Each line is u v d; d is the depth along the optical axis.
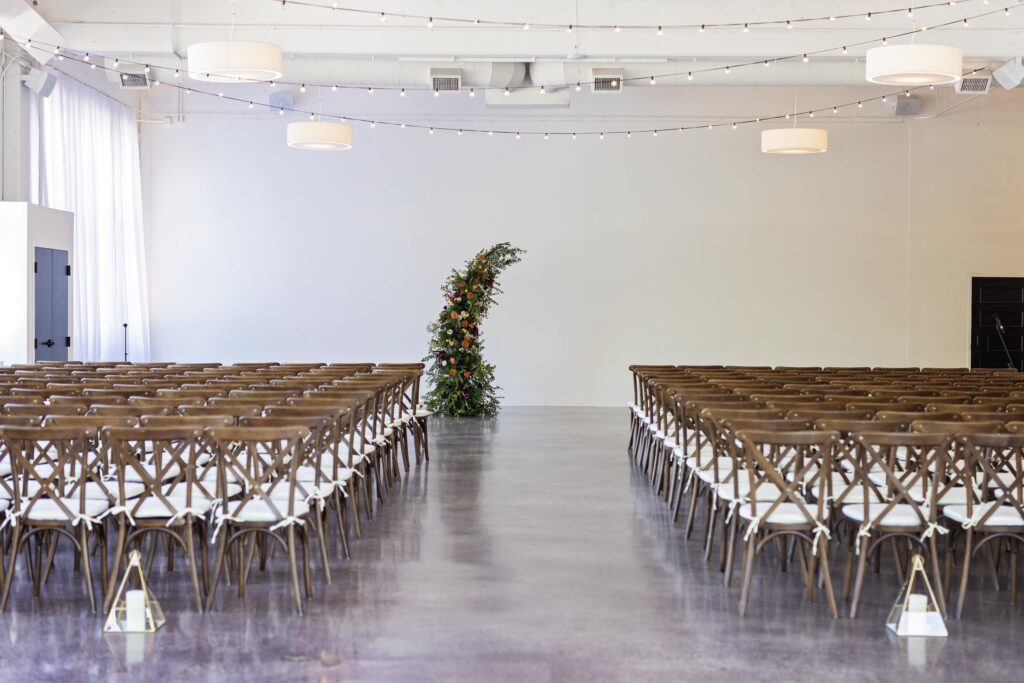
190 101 16.61
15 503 5.37
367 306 16.75
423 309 16.70
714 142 16.64
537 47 11.90
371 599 5.48
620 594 5.61
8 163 13.01
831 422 5.68
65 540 6.79
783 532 5.32
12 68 13.00
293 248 16.72
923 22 11.84
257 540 6.31
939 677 4.38
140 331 16.28
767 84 13.78
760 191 16.66
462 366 14.44
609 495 8.51
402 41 11.84
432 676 4.35
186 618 5.15
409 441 11.88
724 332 16.72
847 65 13.48
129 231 16.14
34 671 4.42
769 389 8.52
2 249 12.38
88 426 5.64
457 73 13.34
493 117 16.66
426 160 16.67
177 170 16.62
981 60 13.28
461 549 6.61
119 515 5.27
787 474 6.75
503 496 8.45
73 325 13.85
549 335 16.77
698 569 6.15
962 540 6.84
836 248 16.69
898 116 16.56
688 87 16.62
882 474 6.42
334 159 16.67
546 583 5.82
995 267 16.66
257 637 4.86
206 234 16.67
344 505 7.02
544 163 16.67
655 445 9.05
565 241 16.72
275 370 10.80
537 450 11.21
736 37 11.93
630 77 13.62
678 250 16.72
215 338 16.73
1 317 12.38
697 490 7.07
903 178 16.66
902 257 16.70
